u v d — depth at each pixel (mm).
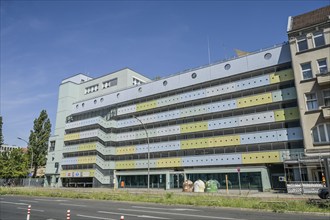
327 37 30328
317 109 29609
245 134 36844
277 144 34344
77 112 59625
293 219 11789
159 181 44156
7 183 60219
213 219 11977
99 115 55750
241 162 36219
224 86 40031
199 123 41438
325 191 19516
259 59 37688
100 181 49781
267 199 19703
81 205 19500
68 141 58156
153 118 47031
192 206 18359
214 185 33781
